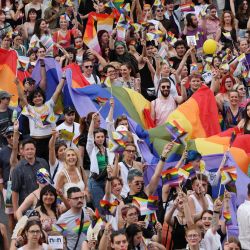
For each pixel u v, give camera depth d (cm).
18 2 7131
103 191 5225
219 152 5575
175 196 5069
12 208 5203
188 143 5606
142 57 6425
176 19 7194
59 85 5828
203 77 6431
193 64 6291
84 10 7212
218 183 5319
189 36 6669
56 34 6750
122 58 6519
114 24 6788
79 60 6469
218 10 7744
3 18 6838
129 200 5012
